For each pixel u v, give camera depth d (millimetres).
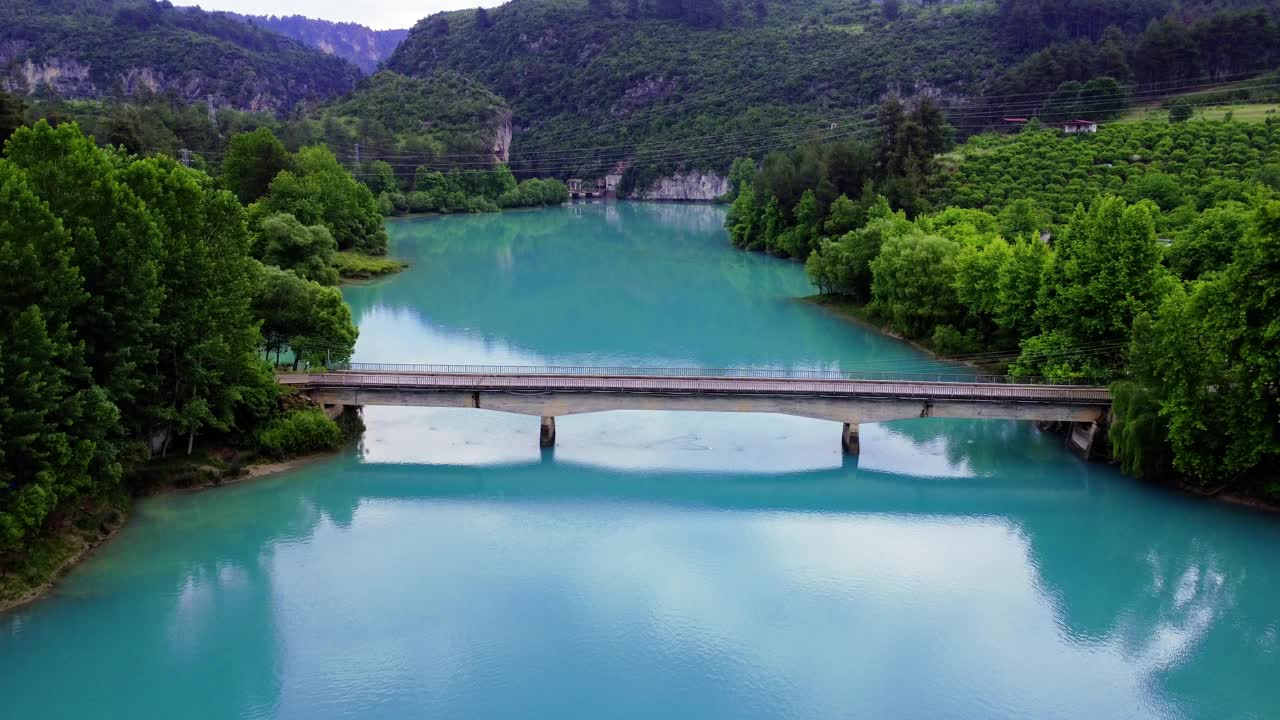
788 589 62500
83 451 56719
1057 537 70812
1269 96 194500
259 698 50156
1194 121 179875
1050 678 53469
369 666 53094
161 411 67500
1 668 51438
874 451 87750
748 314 142750
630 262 199250
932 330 119625
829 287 152750
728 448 88125
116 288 62281
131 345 63500
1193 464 71750
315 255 142875
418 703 50125
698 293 161500
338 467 79875
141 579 60406
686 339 126625
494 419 94000
